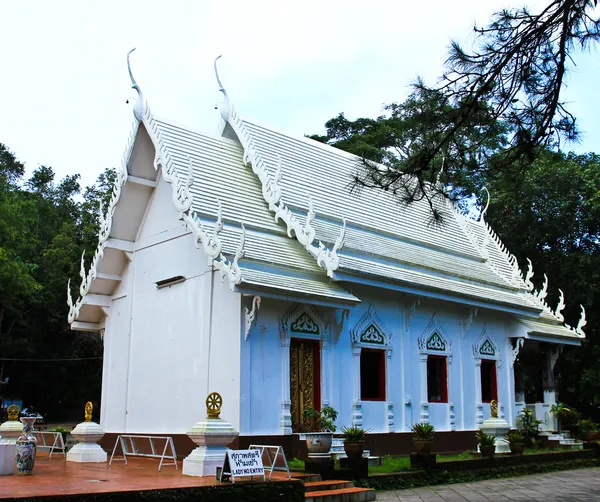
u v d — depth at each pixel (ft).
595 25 31.50
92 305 67.97
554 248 118.42
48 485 35.27
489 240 91.86
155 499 33.30
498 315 80.69
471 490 52.49
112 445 64.18
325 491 44.14
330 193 69.51
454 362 73.00
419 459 55.67
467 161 35.88
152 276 63.52
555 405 86.48
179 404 57.57
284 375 55.01
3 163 182.60
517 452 67.82
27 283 120.78
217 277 56.18
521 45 32.91
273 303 55.47
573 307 115.65
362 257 64.95
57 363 144.66
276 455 41.06
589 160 130.31
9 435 53.06
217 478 38.29
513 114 34.63
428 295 66.33
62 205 185.88
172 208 62.39
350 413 59.98
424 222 80.02
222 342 54.34
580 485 56.70
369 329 63.62
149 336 62.59
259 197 63.57
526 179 114.42
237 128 67.00
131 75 61.57
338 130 144.46
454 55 33.65
